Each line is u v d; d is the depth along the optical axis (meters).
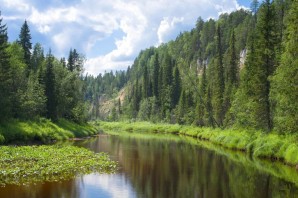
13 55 72.00
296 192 21.70
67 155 33.06
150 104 136.88
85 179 23.84
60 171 25.77
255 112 45.09
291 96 31.00
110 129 115.81
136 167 29.97
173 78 132.12
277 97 34.53
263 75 44.97
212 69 122.75
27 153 31.72
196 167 30.73
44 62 84.88
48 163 28.06
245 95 50.91
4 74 53.78
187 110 102.81
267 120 44.16
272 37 45.78
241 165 32.00
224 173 27.91
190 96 105.25
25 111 56.25
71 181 23.00
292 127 31.16
